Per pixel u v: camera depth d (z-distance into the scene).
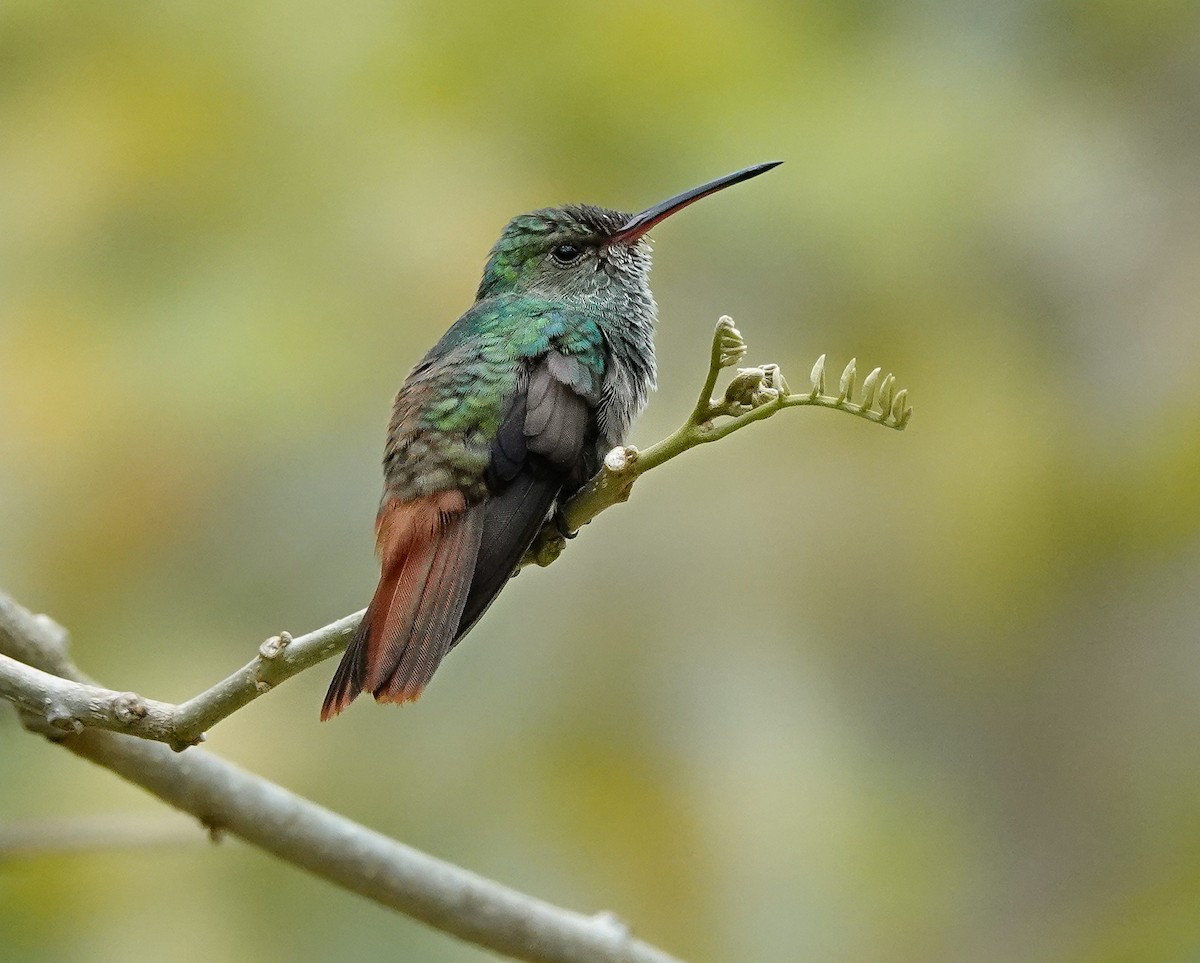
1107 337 11.23
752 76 10.63
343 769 10.06
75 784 9.36
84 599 10.27
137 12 10.95
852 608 11.02
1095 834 11.53
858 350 10.93
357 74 10.84
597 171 10.62
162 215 10.69
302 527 10.52
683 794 10.14
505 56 10.74
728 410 5.66
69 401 10.38
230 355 10.39
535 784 10.16
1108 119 11.50
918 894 10.41
